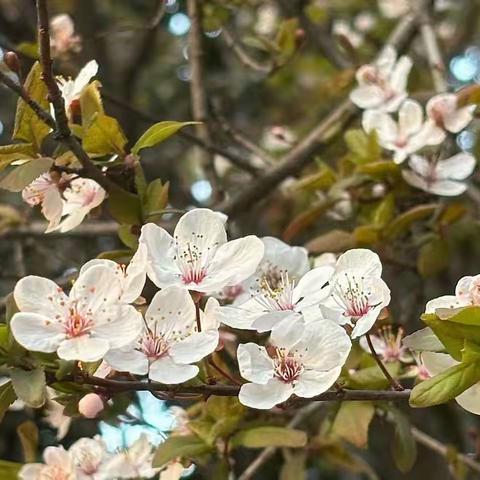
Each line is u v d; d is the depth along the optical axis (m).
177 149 0.81
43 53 0.39
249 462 0.59
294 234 0.51
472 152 0.59
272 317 0.38
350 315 0.39
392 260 0.50
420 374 0.42
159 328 0.38
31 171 0.40
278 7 0.69
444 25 0.83
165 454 0.43
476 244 0.78
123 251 0.42
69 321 0.37
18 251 0.57
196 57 0.58
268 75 0.59
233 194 0.59
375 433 0.77
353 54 0.57
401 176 0.50
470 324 0.36
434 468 0.76
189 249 0.39
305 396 0.37
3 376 0.40
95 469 0.44
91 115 0.42
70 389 0.38
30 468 0.43
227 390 0.38
